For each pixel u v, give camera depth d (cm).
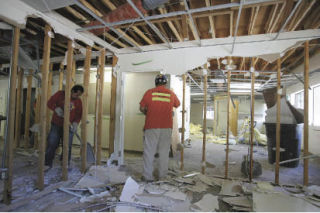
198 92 959
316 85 488
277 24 280
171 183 254
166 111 268
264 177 310
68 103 262
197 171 336
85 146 297
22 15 206
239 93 890
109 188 238
